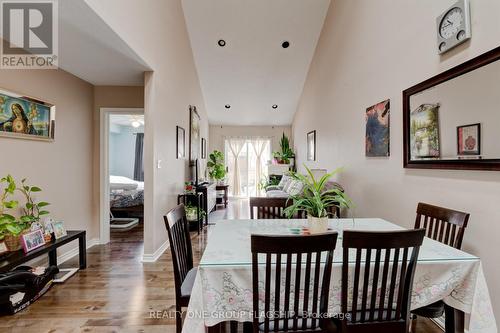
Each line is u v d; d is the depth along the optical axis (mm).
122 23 2295
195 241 3926
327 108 4504
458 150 1712
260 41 5047
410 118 2203
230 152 8414
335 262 1293
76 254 3305
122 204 5203
